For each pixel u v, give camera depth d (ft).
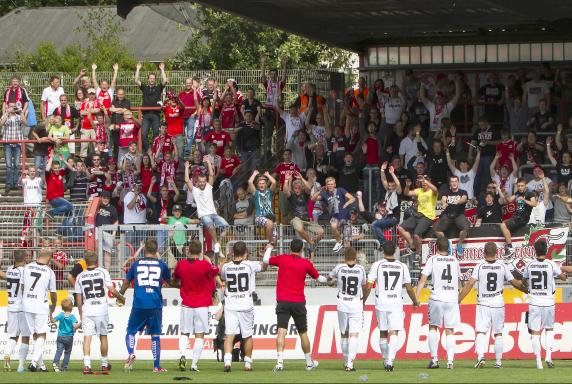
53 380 129.18
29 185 226.38
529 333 156.97
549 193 197.57
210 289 142.61
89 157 239.09
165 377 131.75
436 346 143.95
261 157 248.32
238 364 157.58
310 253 192.03
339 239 191.11
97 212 209.15
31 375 138.41
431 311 143.54
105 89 242.37
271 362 164.14
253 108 245.65
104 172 230.48
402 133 234.99
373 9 229.25
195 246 141.28
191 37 394.93
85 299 140.77
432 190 190.29
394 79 275.18
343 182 224.74
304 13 235.20
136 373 139.85
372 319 169.48
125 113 236.43
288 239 191.83
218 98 245.04
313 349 170.40
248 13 219.82
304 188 213.05
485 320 143.54
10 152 240.32
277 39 355.97
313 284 191.62
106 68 370.12
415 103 244.83
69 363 166.20
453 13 235.20
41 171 237.45
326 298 191.01
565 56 263.90
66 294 184.96
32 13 465.06
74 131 244.22
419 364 154.81
